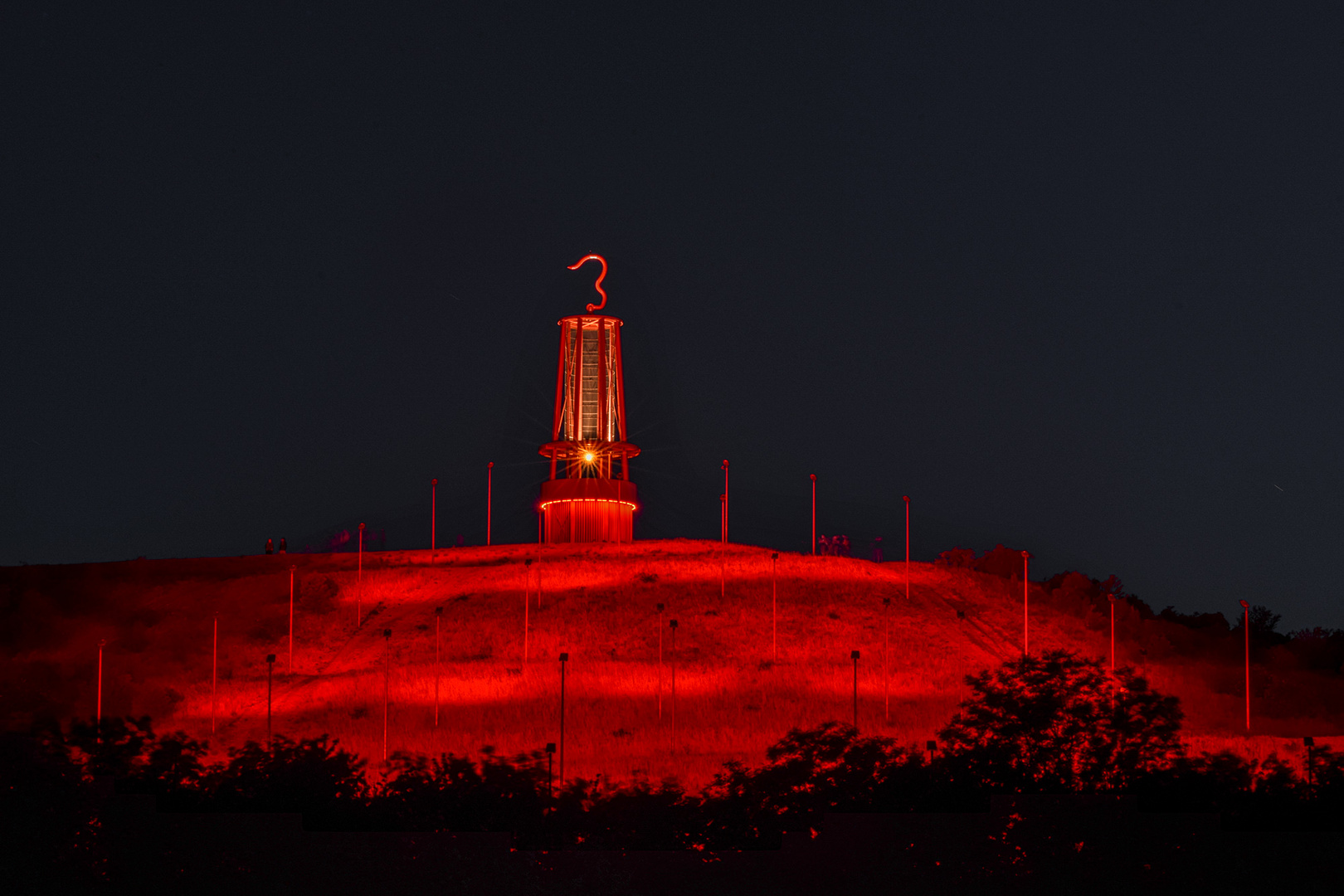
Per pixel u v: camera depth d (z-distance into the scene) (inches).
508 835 4018.2
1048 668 4436.5
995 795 4052.7
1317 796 4089.6
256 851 3878.0
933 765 4200.3
